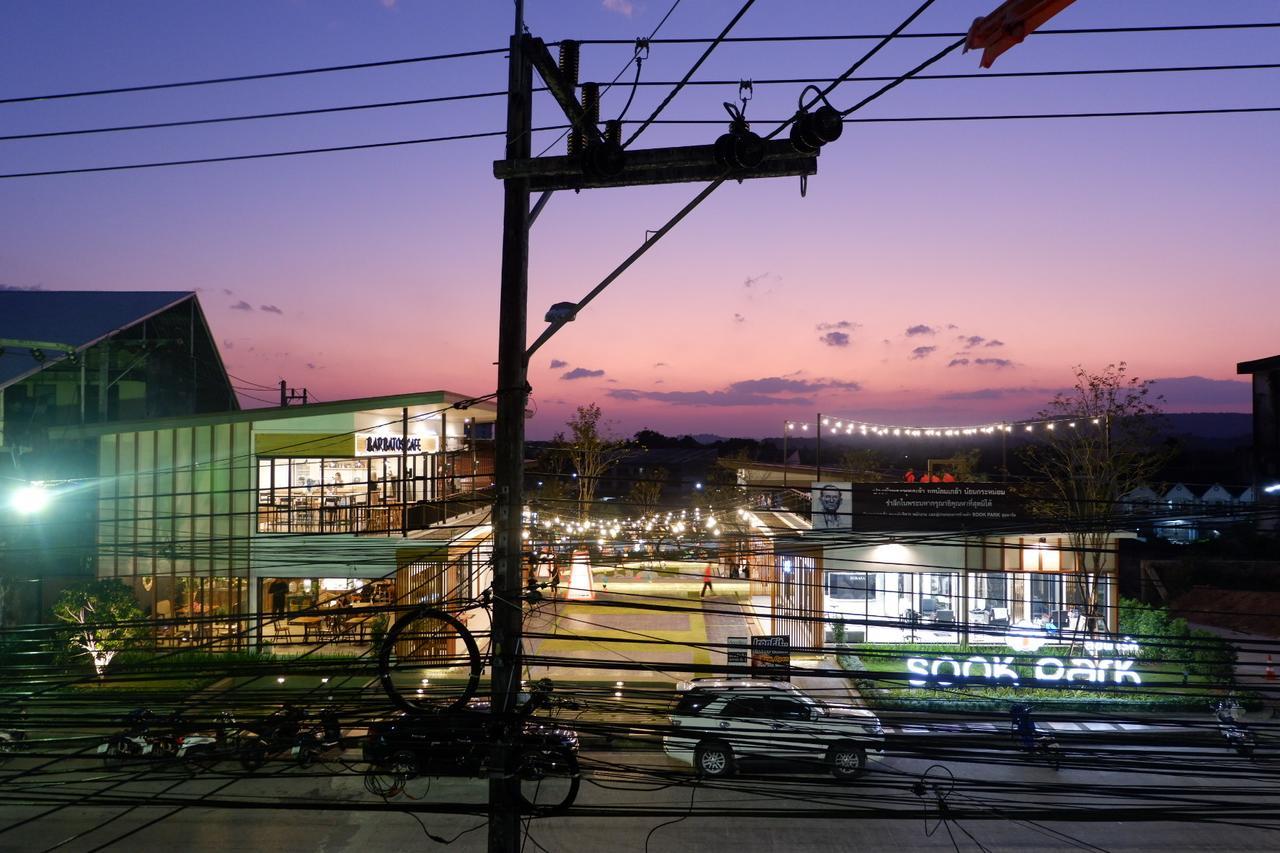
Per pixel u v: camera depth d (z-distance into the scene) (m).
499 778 8.76
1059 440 30.84
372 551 27.97
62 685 10.64
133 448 29.64
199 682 23.02
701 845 15.31
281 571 28.80
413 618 8.93
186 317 43.00
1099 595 27.66
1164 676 23.62
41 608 27.25
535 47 9.27
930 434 27.14
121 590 27.31
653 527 33.28
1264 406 47.81
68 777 17.19
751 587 37.81
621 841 15.44
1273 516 14.00
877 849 15.22
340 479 30.11
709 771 17.55
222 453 29.73
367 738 9.32
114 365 39.75
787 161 8.23
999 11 5.08
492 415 39.66
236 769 18.25
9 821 15.87
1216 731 17.03
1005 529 14.67
